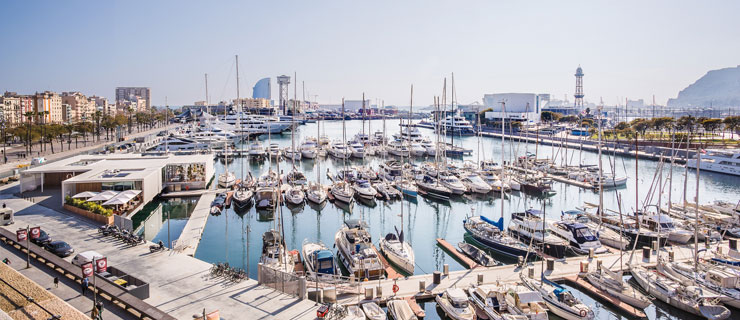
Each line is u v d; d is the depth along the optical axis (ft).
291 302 107.14
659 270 139.85
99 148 497.05
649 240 174.91
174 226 208.23
